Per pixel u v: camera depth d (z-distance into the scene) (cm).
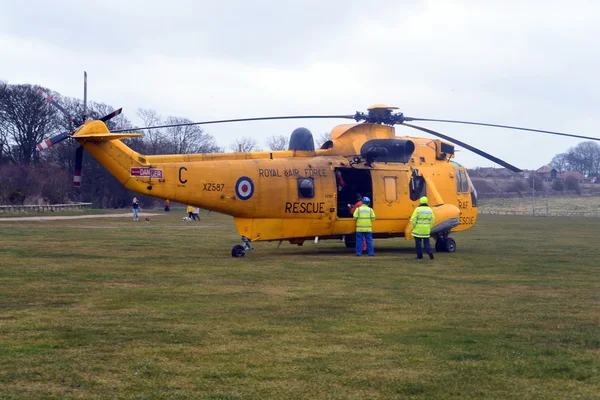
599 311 1123
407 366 775
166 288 1331
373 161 2158
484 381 720
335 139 2158
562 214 8081
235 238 2777
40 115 7556
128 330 941
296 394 670
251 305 1152
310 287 1367
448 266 1778
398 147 2206
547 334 942
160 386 690
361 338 911
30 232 2994
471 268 1738
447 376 737
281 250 2248
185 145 9512
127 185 1845
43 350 823
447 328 980
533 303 1199
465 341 898
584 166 17562
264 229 1994
